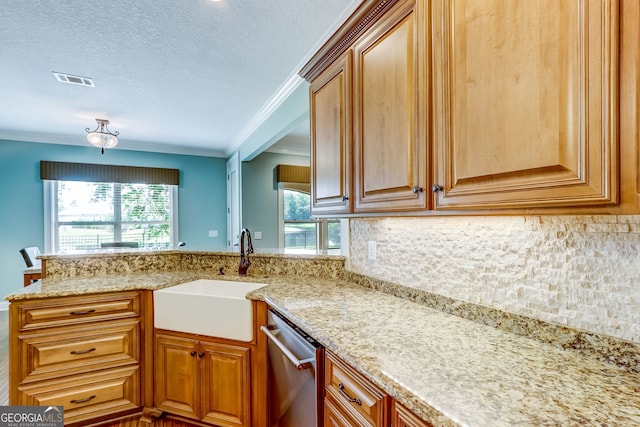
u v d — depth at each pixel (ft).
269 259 7.84
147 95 10.12
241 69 8.43
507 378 2.68
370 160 4.45
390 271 5.70
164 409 6.37
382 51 4.21
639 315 2.76
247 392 5.74
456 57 3.15
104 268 7.80
